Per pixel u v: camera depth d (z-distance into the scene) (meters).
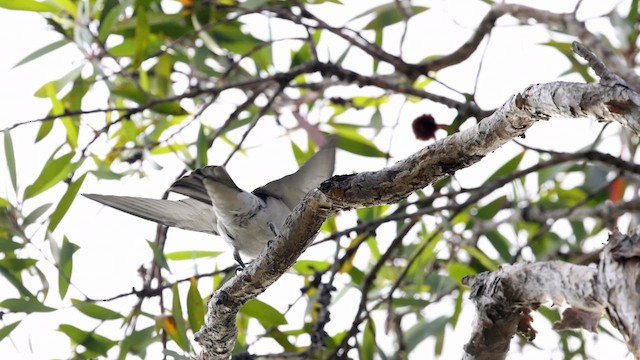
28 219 9.79
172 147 11.70
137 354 10.15
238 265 10.28
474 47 12.08
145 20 11.07
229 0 12.82
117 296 9.83
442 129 11.43
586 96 5.52
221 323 7.82
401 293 12.18
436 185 11.70
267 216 9.02
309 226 6.90
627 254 5.05
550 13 11.06
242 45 12.27
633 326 4.88
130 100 11.16
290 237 7.00
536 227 12.30
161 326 10.05
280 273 7.29
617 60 10.27
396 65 12.12
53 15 11.27
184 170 11.16
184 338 9.55
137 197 9.58
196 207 9.77
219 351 8.15
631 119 5.34
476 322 6.29
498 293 6.01
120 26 11.88
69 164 10.20
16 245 9.71
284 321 10.48
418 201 10.88
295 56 12.91
